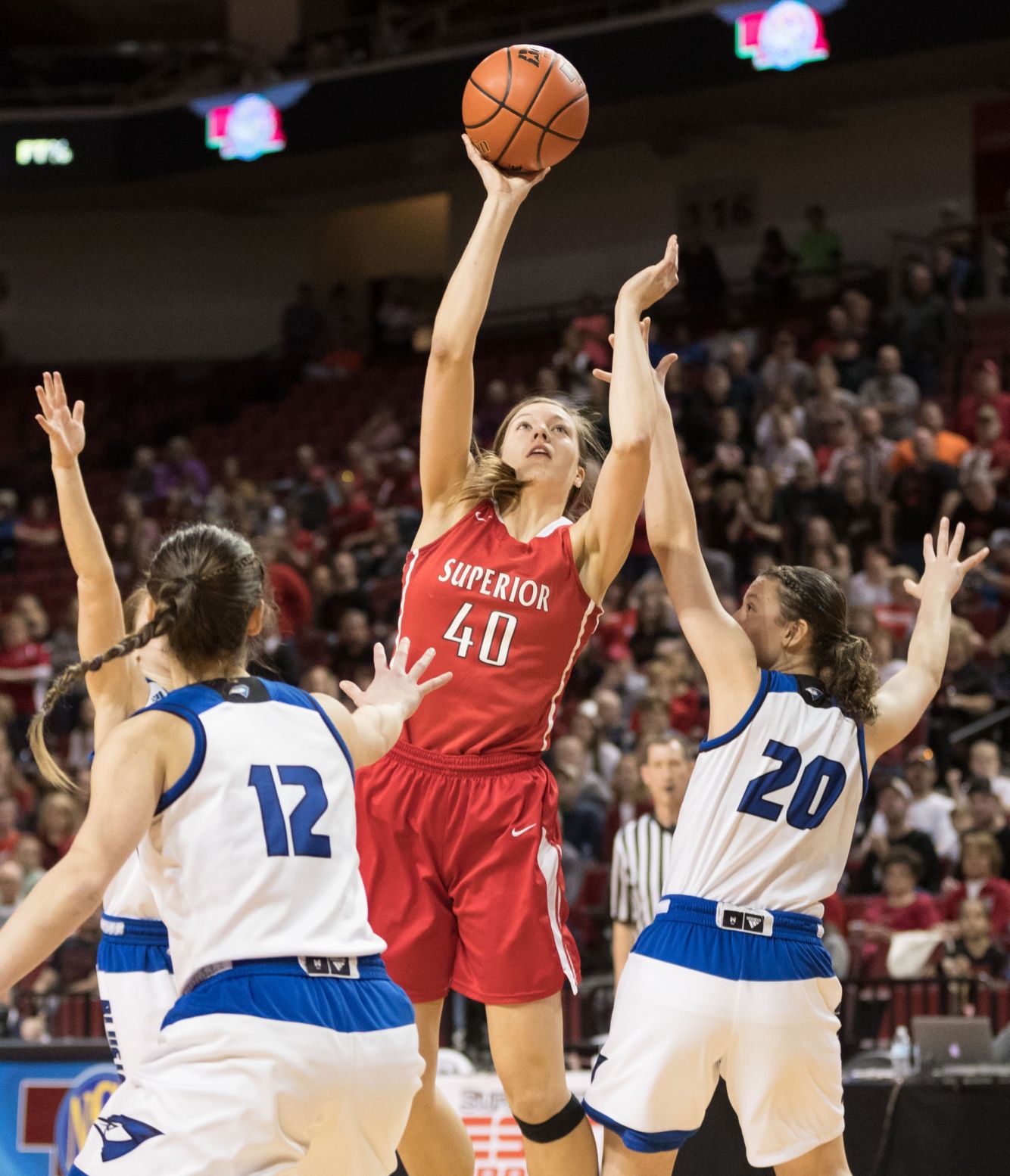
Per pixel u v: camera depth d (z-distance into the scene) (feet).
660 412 18.90
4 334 113.29
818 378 70.08
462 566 18.31
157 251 114.01
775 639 18.63
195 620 14.25
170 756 13.58
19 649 64.80
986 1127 27.02
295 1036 12.91
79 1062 30.04
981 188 90.99
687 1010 16.83
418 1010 18.07
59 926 12.66
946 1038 29.43
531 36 91.35
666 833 29.45
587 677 56.80
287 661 53.88
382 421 85.71
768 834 17.47
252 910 13.30
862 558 59.36
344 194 110.01
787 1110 17.07
